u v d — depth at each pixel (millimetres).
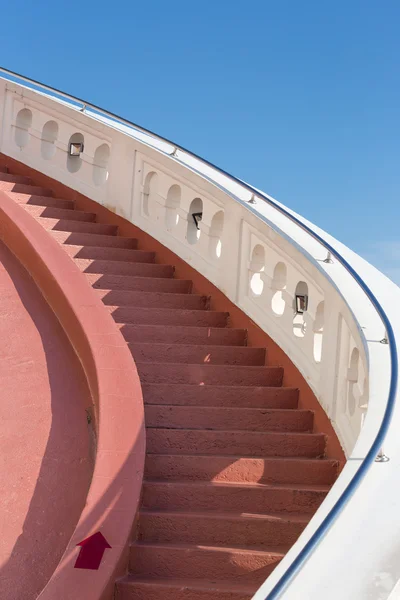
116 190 9227
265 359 7289
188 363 7160
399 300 5715
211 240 8164
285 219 7543
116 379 5906
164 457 5852
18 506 5316
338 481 3711
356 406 5312
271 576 3080
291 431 6406
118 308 7555
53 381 6238
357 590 2984
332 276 6012
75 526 5238
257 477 5828
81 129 9680
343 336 5805
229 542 5262
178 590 4754
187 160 8859
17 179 10000
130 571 5016
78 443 5785
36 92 10094
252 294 7566
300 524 5254
